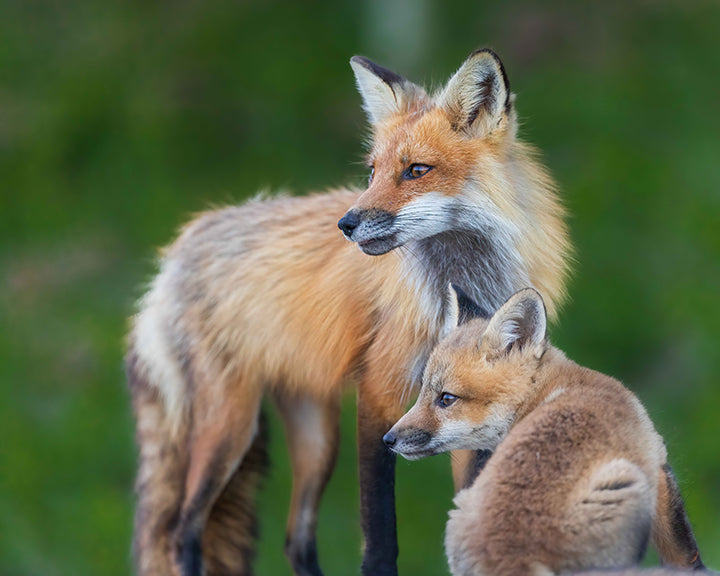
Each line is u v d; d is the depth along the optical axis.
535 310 5.62
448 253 6.90
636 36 20.19
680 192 18.08
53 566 14.32
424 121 6.76
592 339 16.95
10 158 19.36
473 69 6.63
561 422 5.05
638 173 18.12
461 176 6.63
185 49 20.08
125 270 17.70
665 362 16.72
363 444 7.16
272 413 9.49
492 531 4.79
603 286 17.22
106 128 19.41
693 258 17.47
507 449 5.05
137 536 8.23
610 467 4.80
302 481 8.09
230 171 18.84
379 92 7.15
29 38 20.94
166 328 8.09
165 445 8.18
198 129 19.22
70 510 14.84
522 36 20.17
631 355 16.92
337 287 7.29
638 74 19.58
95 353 16.34
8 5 21.38
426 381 5.83
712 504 14.70
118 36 20.55
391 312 6.97
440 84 7.87
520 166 6.97
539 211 6.99
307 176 18.64
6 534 14.38
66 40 20.88
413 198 6.58
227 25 20.31
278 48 19.94
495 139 6.73
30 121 19.78
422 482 15.48
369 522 7.09
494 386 5.65
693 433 15.48
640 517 4.79
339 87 19.53
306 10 20.44
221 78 19.77
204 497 7.77
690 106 19.30
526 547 4.72
